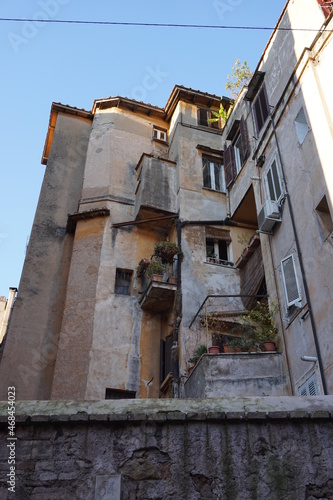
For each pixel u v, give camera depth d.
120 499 6.05
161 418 6.62
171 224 19.81
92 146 22.73
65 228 20.75
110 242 19.33
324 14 14.45
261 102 17.72
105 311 17.55
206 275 17.61
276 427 6.66
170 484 6.22
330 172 12.03
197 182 20.41
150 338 17.52
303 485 6.21
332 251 11.60
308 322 12.20
